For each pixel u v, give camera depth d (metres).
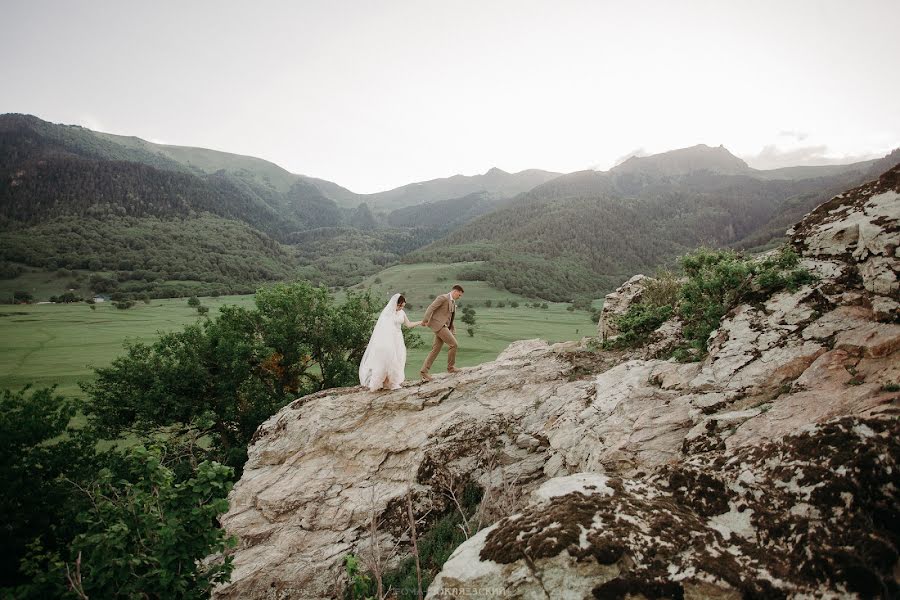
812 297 7.25
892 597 2.94
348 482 10.32
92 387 26.33
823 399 5.32
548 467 8.65
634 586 3.31
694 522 3.89
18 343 106.81
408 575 7.98
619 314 15.16
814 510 3.56
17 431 17.05
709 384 7.20
